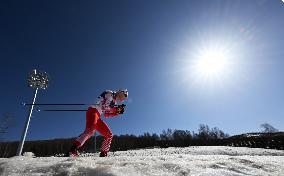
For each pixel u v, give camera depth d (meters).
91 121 4.91
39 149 46.25
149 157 3.96
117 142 51.12
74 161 3.07
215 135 57.84
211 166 3.20
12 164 2.79
